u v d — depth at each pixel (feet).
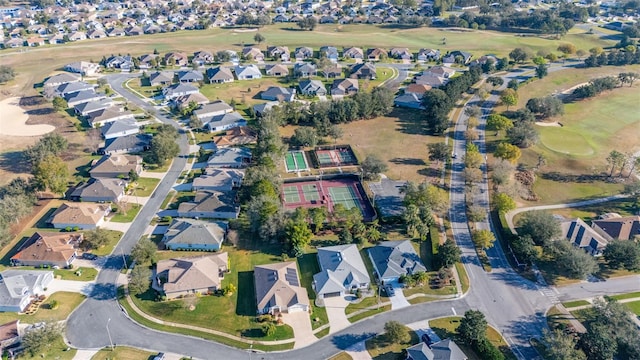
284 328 339.16
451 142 625.41
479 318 323.57
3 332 322.34
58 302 357.82
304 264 402.72
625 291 376.68
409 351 310.65
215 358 315.78
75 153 583.17
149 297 365.40
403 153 596.70
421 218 444.96
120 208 473.26
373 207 476.13
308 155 590.55
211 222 444.96
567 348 301.63
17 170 540.93
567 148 601.21
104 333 333.21
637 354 304.09
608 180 533.14
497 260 412.16
